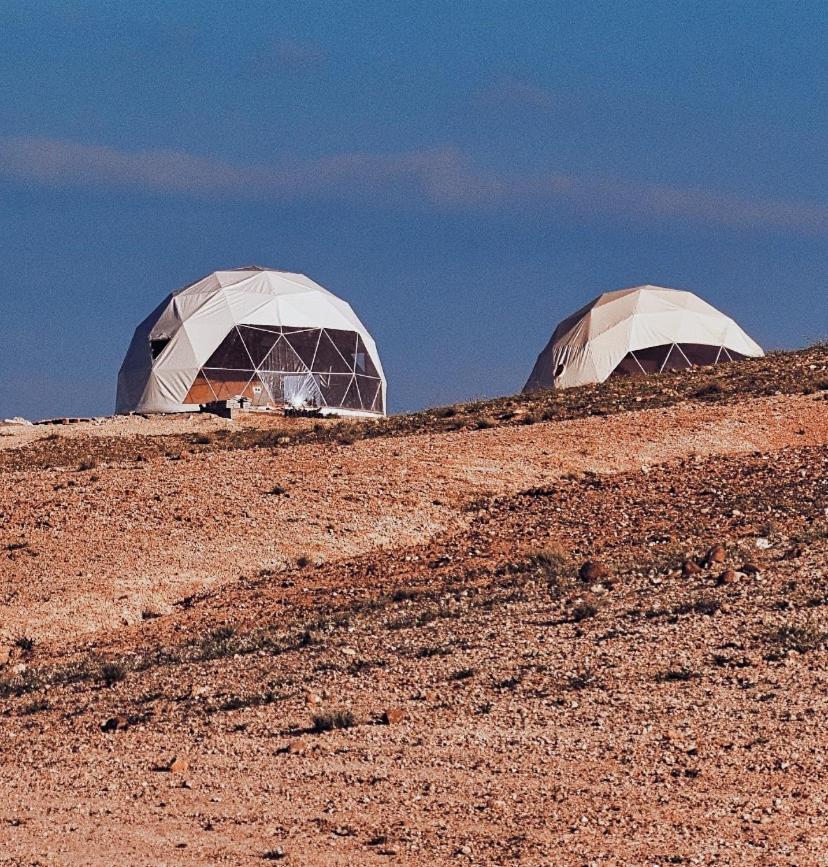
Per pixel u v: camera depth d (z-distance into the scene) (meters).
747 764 44.22
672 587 71.12
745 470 113.56
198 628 83.50
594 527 99.44
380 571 94.06
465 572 89.00
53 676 72.81
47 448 151.50
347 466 121.19
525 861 36.62
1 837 40.69
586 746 47.22
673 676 54.94
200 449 143.25
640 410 142.12
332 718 52.25
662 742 47.06
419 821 40.47
